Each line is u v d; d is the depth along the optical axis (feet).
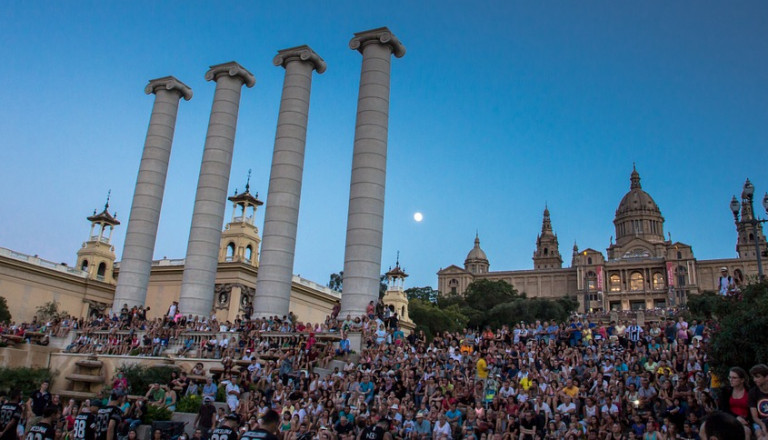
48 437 41.78
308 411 71.26
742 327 56.29
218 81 158.71
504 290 474.49
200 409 68.18
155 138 161.99
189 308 138.82
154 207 157.89
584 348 92.63
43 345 121.19
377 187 128.26
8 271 191.42
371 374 83.35
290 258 134.82
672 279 488.02
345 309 121.60
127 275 150.41
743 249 504.84
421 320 310.24
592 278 520.83
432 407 67.62
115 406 51.26
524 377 78.02
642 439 58.65
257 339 109.09
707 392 58.80
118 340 120.88
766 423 25.63
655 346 92.38
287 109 143.54
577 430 60.18
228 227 208.23
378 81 135.23
